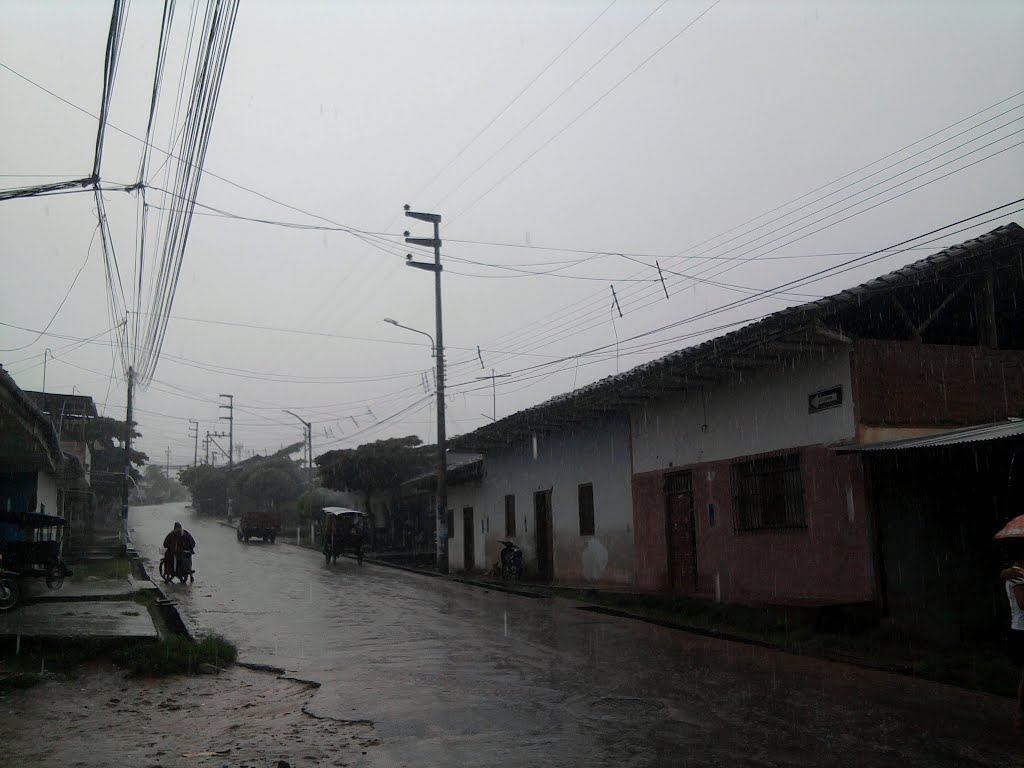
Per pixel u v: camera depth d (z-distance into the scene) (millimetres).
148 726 7793
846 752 6590
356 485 44562
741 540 15680
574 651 11695
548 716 7836
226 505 87375
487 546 29094
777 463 14898
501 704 8383
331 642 12812
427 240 30047
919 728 7340
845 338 13055
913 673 9898
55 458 21203
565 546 23125
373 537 42969
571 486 23000
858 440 12922
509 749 6746
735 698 8539
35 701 8805
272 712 8344
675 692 8859
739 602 14461
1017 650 7137
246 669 10750
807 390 14102
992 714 7879
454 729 7430
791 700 8445
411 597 19766
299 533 54094
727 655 11289
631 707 8156
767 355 14258
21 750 6949
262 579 24641
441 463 29516
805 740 6941
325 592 20891
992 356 14117
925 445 10688
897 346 13438
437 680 9719
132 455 60344
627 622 14961
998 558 12875
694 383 17000
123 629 11625
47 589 17719
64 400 38031
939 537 12875
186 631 13625
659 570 18547
